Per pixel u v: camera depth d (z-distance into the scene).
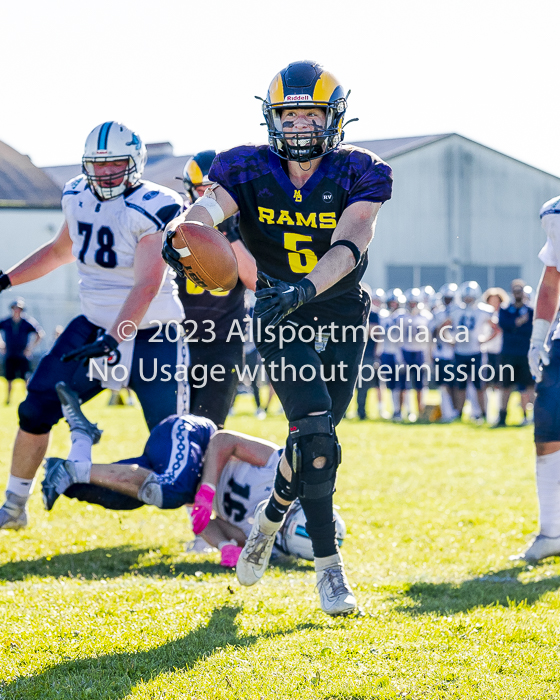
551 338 16.64
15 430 41.34
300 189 11.84
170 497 15.74
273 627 11.32
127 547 17.30
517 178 108.94
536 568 15.53
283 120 11.77
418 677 9.35
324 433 11.37
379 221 104.94
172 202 16.56
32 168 124.88
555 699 8.81
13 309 60.88
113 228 16.42
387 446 35.78
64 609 12.05
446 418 48.38
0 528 17.81
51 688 9.13
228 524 16.31
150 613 11.84
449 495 23.84
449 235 107.00
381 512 21.17
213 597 12.91
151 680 9.34
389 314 50.06
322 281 10.60
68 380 16.89
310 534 11.86
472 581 14.29
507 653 10.16
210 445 16.02
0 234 116.38
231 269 11.39
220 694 8.89
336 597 11.54
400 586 13.77
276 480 12.26
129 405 60.25
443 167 106.94
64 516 20.38
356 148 12.01
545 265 16.83
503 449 34.94
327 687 9.03
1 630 10.91
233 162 11.91
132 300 15.98
